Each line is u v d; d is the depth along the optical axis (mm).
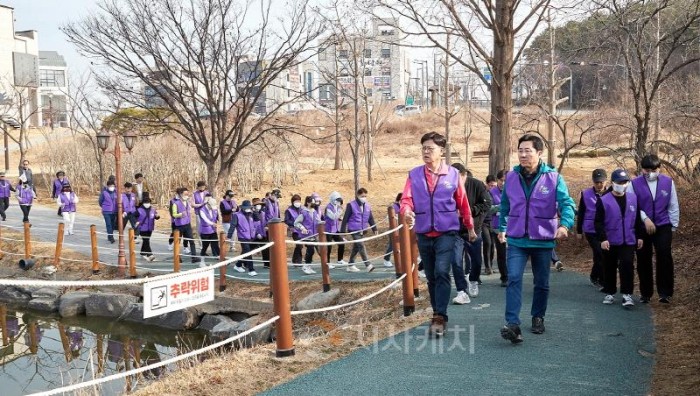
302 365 5965
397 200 12977
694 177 14742
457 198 6715
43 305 15164
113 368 11094
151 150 29891
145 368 5246
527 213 6312
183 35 16562
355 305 10945
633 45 13656
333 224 14734
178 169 29984
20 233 20484
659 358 5871
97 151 30141
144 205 16656
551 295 8773
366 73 32812
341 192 28188
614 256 8062
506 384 5312
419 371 5703
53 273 16328
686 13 12719
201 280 5641
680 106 14938
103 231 21328
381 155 41094
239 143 17594
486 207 8836
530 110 30641
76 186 31797
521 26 13336
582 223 9438
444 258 6629
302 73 40062
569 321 7285
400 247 8234
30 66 57375
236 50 16953
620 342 6414
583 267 11094
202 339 12508
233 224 15156
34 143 47156
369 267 13992
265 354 6301
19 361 11789
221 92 18656
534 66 23859
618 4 12562
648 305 7973
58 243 16547
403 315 8250
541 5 13422
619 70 20375
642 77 12883
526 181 6371
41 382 10406
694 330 6609
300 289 13078
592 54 15508
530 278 10344
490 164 13766
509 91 13539
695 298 7863
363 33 22609
